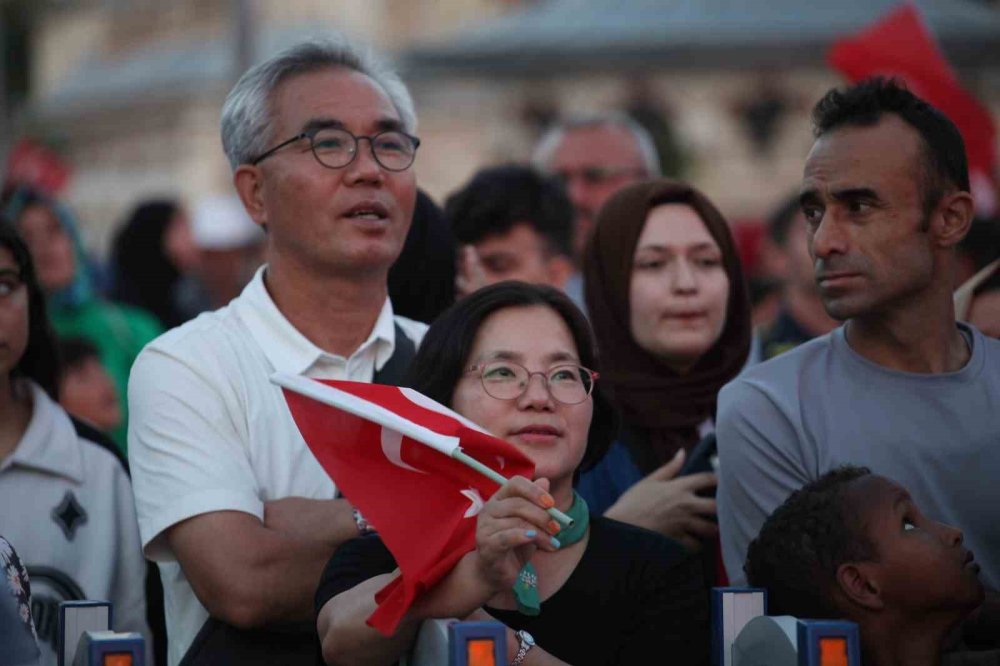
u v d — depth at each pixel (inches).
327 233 310.2
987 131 505.0
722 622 244.8
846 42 508.1
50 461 342.6
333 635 243.4
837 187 279.7
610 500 365.1
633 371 383.9
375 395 250.7
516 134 1876.2
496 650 219.1
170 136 2054.6
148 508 294.7
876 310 281.1
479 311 277.0
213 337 309.1
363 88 317.7
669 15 1627.7
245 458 300.2
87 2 2516.0
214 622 291.9
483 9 2214.6
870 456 284.0
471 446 245.8
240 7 1146.7
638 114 1788.9
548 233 448.8
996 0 1697.8
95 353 535.5
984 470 281.9
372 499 244.1
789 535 262.5
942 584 252.5
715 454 358.3
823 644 224.5
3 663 214.1
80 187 2198.6
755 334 552.1
